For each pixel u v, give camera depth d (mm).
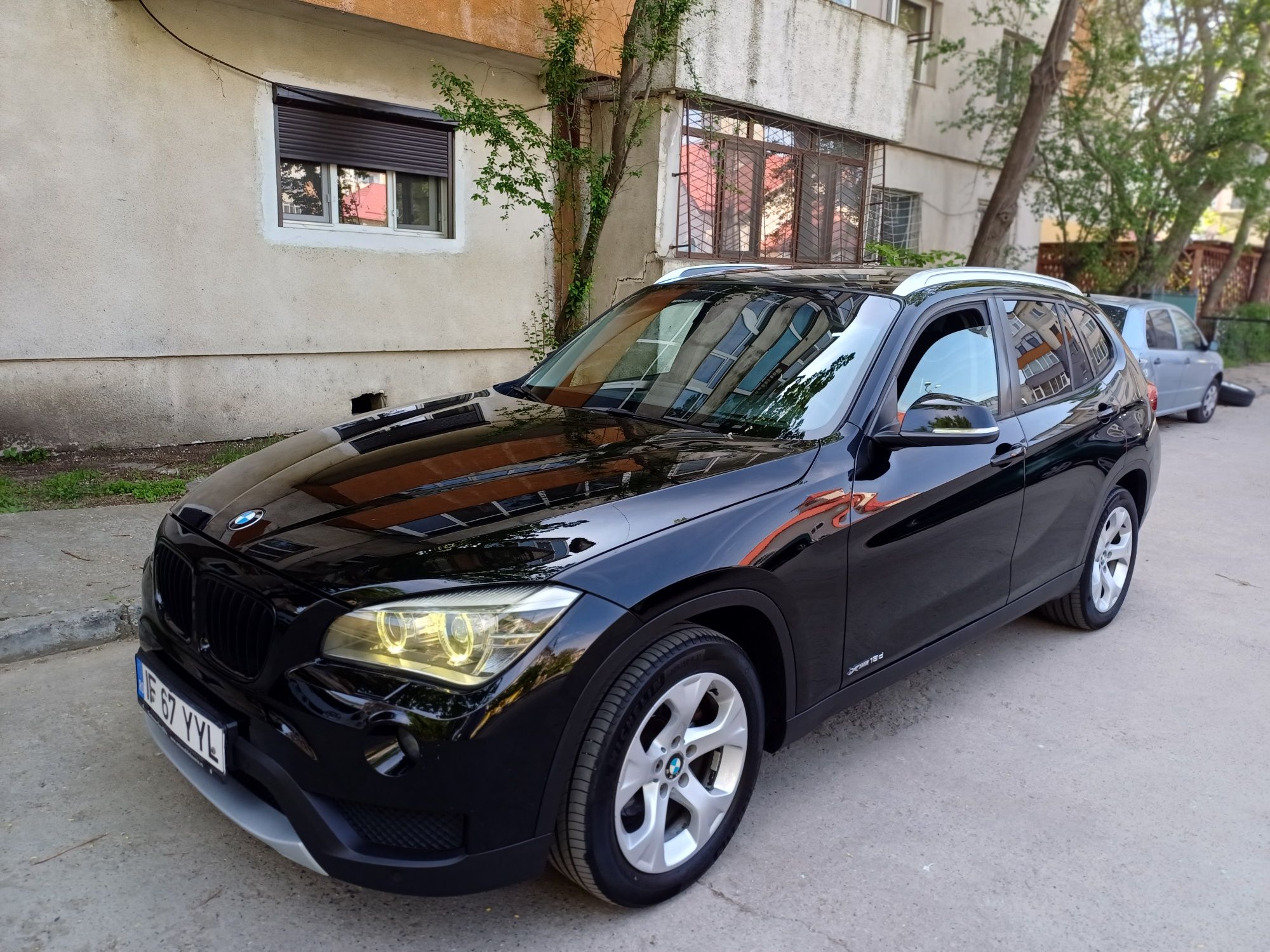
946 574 3451
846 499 2938
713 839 2676
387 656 2137
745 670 2674
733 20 9680
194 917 2439
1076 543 4406
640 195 9711
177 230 7098
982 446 3566
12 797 2895
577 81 8555
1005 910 2678
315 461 2990
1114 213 16016
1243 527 7273
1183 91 17188
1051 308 4426
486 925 2475
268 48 7305
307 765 2145
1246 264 23969
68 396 6809
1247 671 4512
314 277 7906
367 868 2139
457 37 7832
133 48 6668
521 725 2150
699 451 2930
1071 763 3559
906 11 14523
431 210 8758
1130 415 4738
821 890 2713
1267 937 2627
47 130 6406
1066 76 12930
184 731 2438
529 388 3908
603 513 2465
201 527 2623
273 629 2223
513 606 2184
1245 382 16984
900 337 3336
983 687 4211
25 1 6195
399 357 8688
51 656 3859
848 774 3387
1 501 5520
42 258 6512
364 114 8016
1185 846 3049
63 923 2381
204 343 7379
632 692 2322
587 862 2332
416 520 2443
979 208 16734
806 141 11383
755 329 3572
